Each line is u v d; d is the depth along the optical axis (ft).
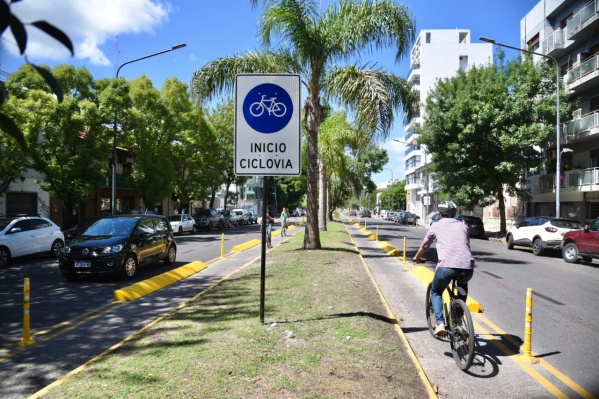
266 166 18.29
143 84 89.66
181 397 11.90
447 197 102.83
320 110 47.55
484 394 14.07
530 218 64.18
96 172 67.31
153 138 92.07
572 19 86.43
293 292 26.02
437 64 214.48
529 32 109.91
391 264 44.80
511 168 81.71
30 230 49.80
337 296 25.04
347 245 58.49
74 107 64.90
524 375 15.71
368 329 18.66
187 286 32.19
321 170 89.15
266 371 13.79
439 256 17.22
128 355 15.42
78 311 24.97
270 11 42.70
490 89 84.53
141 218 40.42
